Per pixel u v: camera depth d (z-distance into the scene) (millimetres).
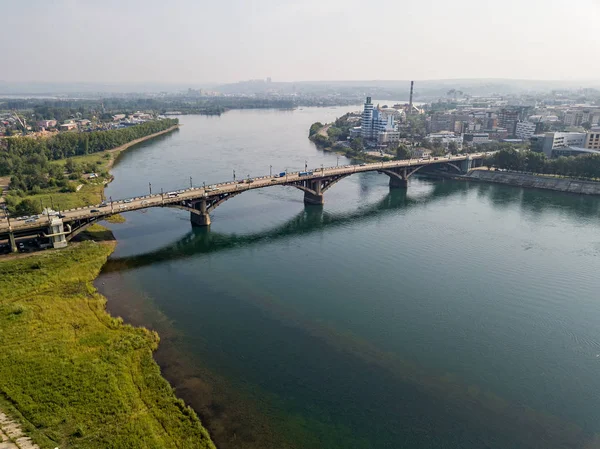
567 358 80188
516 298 102438
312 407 65875
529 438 61656
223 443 57969
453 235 148125
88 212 130375
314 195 185625
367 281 111250
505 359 79500
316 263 123250
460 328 89500
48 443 54062
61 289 98938
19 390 63938
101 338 79188
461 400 68688
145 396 64562
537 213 175125
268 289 105812
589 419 65562
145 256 125875
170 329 86000
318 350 80562
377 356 79312
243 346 81000
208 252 130625
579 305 99438
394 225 160000
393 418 64438
